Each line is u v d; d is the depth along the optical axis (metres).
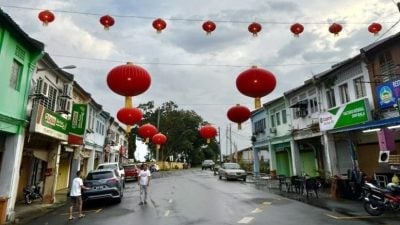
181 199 15.59
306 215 10.58
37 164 18.00
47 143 16.28
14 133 11.66
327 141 17.92
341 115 16.02
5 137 11.88
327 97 18.66
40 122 12.85
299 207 12.36
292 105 21.59
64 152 21.00
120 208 13.41
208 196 16.61
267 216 10.52
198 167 77.31
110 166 20.53
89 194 14.27
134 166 31.06
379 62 14.29
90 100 24.30
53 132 14.45
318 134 19.03
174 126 57.88
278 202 13.93
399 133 13.84
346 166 17.69
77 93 21.81
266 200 14.69
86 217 11.51
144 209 12.80
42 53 12.90
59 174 21.70
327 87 18.38
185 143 58.22
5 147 11.59
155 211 12.19
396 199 10.02
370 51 14.39
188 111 61.25
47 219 11.41
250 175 35.03
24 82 12.36
